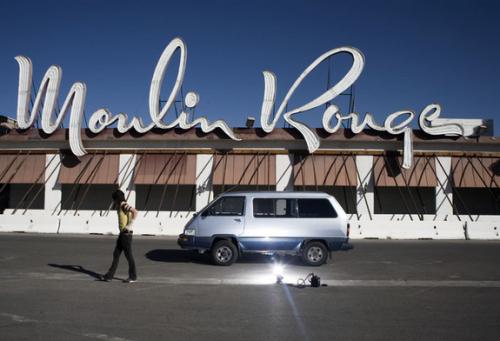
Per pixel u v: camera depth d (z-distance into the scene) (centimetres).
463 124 3167
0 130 2766
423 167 2511
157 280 1026
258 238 1252
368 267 1270
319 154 2511
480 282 1048
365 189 2480
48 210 2545
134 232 2233
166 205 2833
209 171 2516
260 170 2497
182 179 2505
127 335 614
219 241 1254
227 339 603
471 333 646
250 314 737
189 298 852
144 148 2562
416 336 629
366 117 2466
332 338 614
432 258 1470
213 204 1282
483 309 791
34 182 2567
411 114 2406
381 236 2189
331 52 2370
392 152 2505
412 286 1000
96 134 2570
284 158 2509
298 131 2498
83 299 828
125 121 2516
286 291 930
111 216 2259
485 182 2505
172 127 2473
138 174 2523
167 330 640
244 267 1233
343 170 2488
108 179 2539
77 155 2497
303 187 2525
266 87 2456
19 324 659
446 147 2539
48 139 2581
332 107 2430
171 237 2161
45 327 645
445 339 617
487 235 2181
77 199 2791
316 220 1264
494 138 2536
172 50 2455
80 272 1113
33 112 2566
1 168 2602
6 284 958
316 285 977
